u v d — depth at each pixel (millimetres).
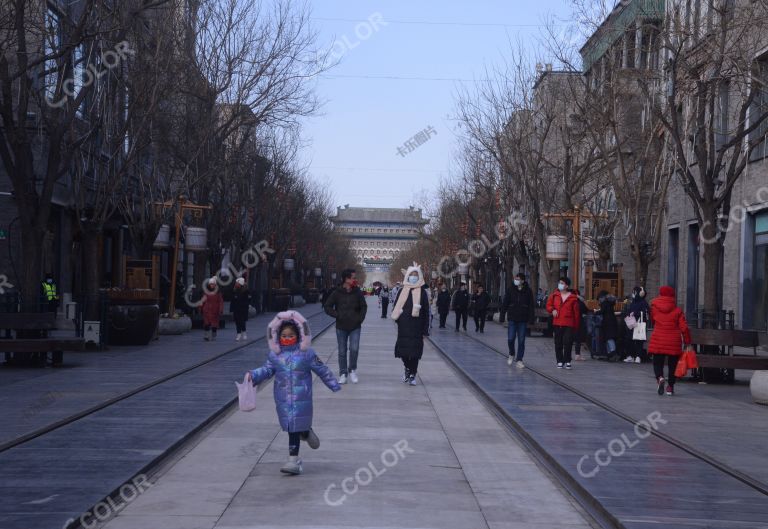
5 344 18516
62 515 7059
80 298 24281
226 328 39250
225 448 10438
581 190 40312
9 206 31375
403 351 17094
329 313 17375
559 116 37156
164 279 39875
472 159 48312
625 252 45656
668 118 24547
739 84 18500
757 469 9312
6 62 19016
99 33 19906
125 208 32750
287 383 8969
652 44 25469
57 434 10797
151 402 13797
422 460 9906
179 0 29344
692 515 7391
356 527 7082
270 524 7141
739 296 29031
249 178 45281
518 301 21438
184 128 33812
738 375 21125
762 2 17359
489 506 7898
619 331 24344
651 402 14953
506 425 12664
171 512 7504
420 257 95188
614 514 7336
